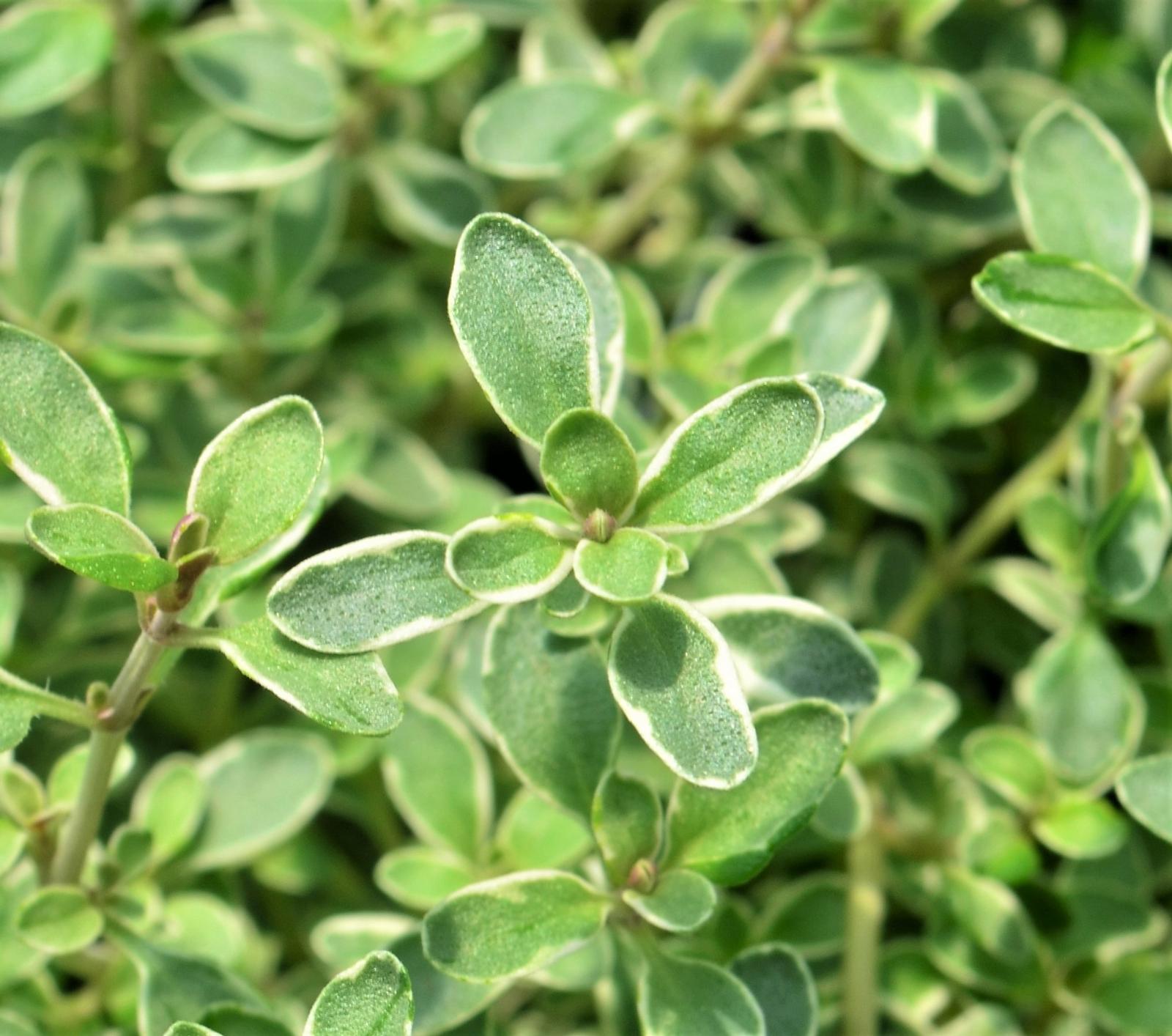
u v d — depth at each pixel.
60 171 0.22
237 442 0.16
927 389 0.23
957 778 0.21
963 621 0.23
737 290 0.21
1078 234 0.19
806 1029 0.18
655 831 0.17
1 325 0.16
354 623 0.16
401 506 0.22
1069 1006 0.21
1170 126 0.18
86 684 0.22
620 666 0.16
